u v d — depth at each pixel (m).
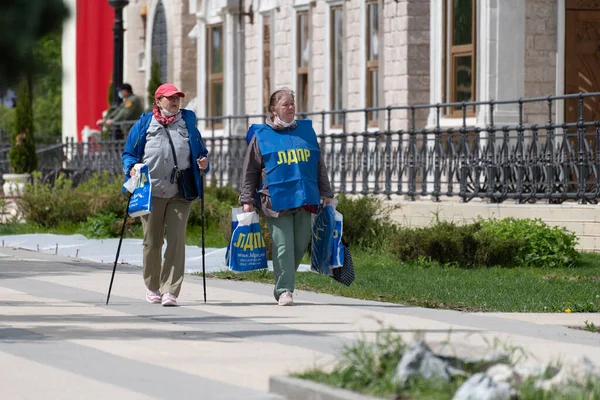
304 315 26.50
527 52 50.44
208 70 77.81
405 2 55.34
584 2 51.31
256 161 28.89
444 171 47.88
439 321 25.39
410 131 49.50
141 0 102.62
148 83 91.31
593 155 41.97
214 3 76.75
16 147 74.00
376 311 27.22
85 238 51.94
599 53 51.56
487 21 49.84
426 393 15.51
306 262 40.62
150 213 28.56
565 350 21.34
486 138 45.69
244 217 28.80
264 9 70.69
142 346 21.86
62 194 59.19
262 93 71.44
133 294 31.02
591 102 51.59
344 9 61.62
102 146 73.50
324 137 55.47
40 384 18.12
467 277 35.25
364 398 15.55
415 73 55.50
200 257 42.50
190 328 24.36
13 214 65.88
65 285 33.16
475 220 43.22
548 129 43.31
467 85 51.53
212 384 18.08
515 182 44.62
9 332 23.75
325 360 20.06
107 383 18.19
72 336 23.20
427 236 39.66
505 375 15.88
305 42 66.44
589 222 41.56
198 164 28.67
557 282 33.72
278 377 17.34
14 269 38.09
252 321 25.50
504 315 26.59
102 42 107.56
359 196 49.44
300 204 28.34
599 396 14.97
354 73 60.91
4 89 15.38
